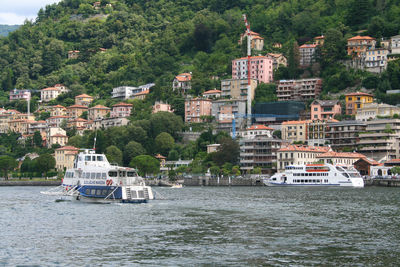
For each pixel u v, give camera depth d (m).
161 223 104.94
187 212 123.38
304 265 70.75
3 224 104.06
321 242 85.12
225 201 153.88
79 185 149.00
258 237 89.44
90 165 149.00
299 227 100.00
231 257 74.81
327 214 119.94
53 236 90.31
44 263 71.69
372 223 105.25
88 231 95.31
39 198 170.50
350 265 70.94
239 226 101.12
